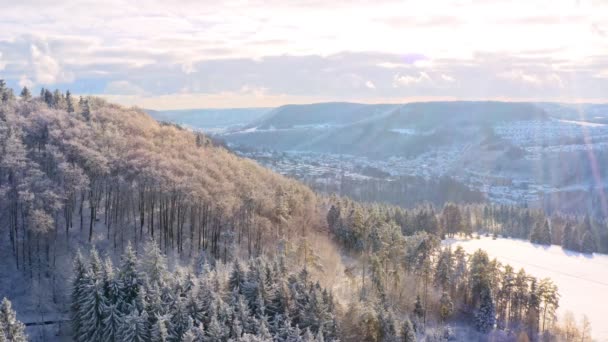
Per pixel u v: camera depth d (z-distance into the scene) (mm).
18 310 86812
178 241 105688
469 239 199125
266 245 113250
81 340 73812
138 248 102875
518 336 106188
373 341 84125
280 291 82188
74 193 103688
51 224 91375
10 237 97438
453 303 113812
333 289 100938
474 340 104188
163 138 144875
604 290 140500
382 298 97438
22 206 93062
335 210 140500
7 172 96938
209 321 73062
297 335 71062
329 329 79312
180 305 72625
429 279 119562
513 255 175125
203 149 148750
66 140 111938
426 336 100438
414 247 119250
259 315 75938
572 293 136750
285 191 133500
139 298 73938
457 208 197500
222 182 117000
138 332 69688
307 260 106938
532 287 111688
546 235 199750
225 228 109938
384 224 132625
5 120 119750
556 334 108750
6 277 91750
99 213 111438
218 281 81188
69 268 94938
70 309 80875
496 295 115312
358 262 123312
